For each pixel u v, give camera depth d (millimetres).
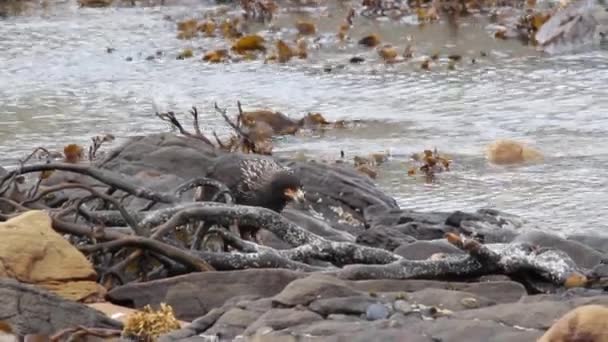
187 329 25484
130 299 29875
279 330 24469
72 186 35062
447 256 31766
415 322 24609
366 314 25359
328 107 69250
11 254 29438
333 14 102000
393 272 30688
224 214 32844
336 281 26469
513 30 90750
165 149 45312
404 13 101000
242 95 72875
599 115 66688
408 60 82188
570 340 22594
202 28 94750
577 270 31734
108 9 107188
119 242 31609
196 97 72500
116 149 45844
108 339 26516
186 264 31594
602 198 51375
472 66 80188
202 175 44281
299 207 44750
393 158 58250
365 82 75938
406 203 50938
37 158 56156
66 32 95062
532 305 25406
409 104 69938
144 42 90812
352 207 45500
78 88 75250
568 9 89250
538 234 36625
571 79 75812
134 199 39312
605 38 86500
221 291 29844
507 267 31016
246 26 97188
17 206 34344
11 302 26812
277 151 59750
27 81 77375
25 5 110000
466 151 59500
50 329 26750
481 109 68500
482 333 23938
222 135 62438
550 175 55219
